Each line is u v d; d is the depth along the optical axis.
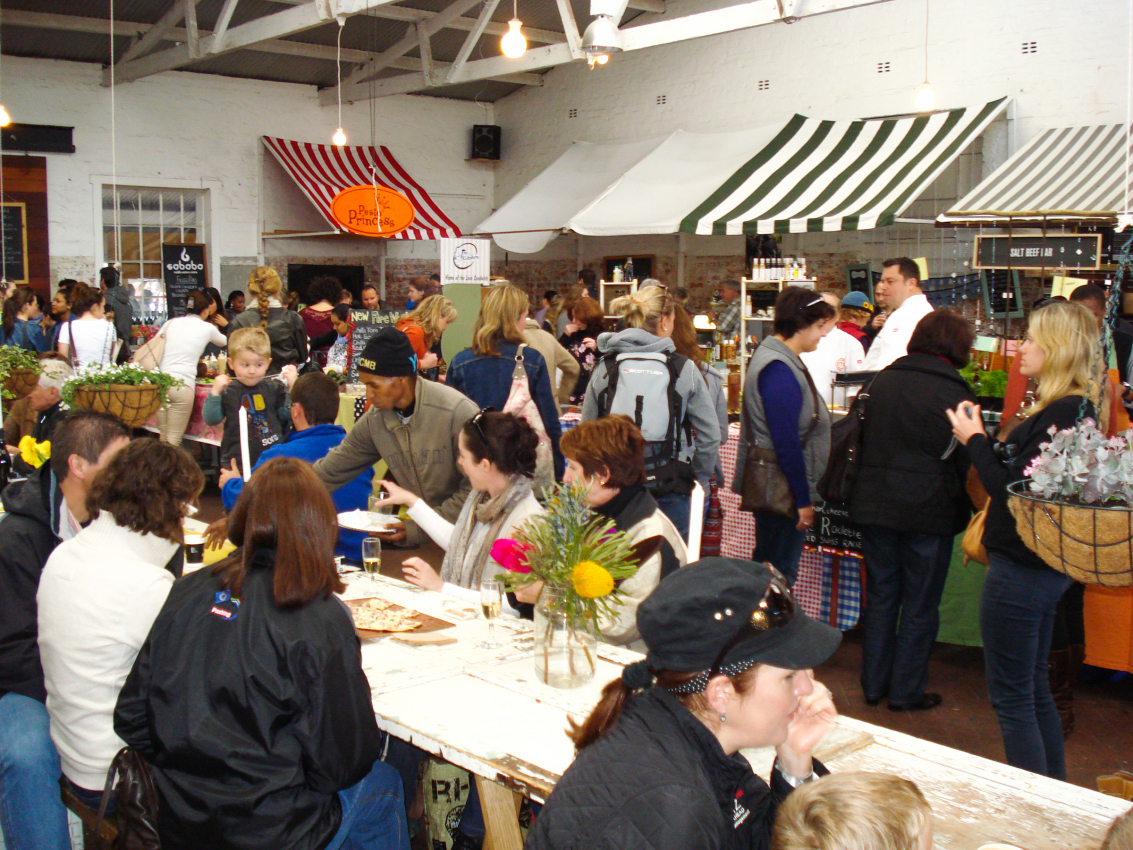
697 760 1.30
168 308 12.27
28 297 8.24
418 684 2.20
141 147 12.04
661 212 9.91
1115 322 4.49
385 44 12.57
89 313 7.48
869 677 3.90
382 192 10.97
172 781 1.83
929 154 9.25
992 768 1.85
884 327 4.95
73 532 2.52
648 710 1.35
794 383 3.77
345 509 3.95
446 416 3.53
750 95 11.80
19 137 11.15
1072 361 2.65
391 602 2.85
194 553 3.26
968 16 9.96
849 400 5.20
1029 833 1.62
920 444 3.55
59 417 4.56
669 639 1.32
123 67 11.26
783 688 1.32
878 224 8.16
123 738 1.91
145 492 2.19
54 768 2.34
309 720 1.80
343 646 1.84
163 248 12.20
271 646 1.80
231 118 12.66
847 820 1.22
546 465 3.83
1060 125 9.42
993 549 2.70
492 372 4.69
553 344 6.02
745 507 3.87
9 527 2.49
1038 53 9.54
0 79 11.06
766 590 1.34
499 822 1.96
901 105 10.54
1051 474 2.23
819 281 11.20
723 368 7.59
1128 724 3.79
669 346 3.93
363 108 13.72
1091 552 2.10
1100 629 3.95
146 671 1.88
